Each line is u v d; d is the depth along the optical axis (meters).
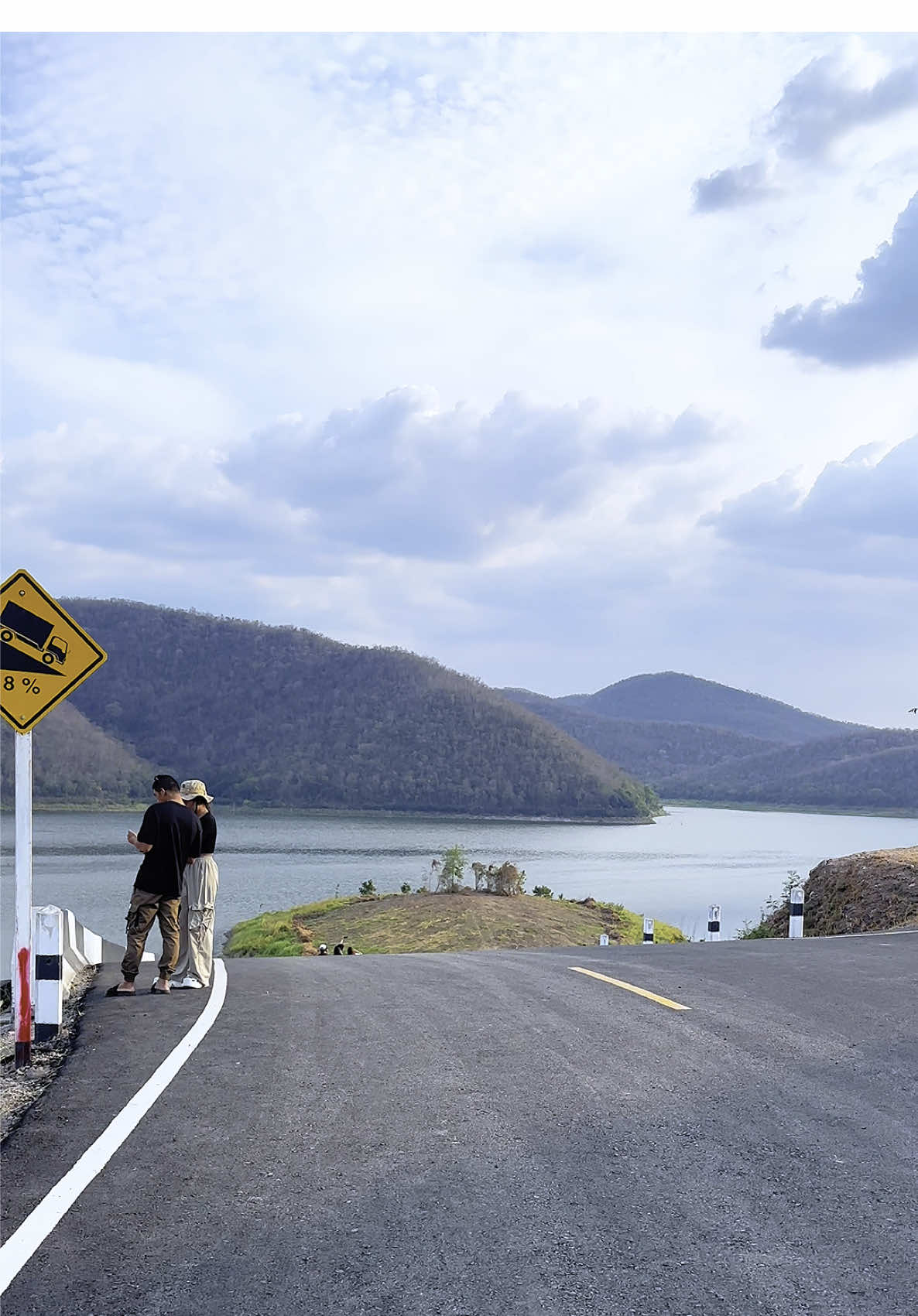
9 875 103.00
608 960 11.20
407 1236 3.95
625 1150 4.83
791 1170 4.56
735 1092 5.71
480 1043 6.95
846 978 9.33
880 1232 3.95
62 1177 4.62
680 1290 3.51
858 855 21.38
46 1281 3.65
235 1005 8.48
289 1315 3.38
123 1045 7.04
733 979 9.39
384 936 55.22
